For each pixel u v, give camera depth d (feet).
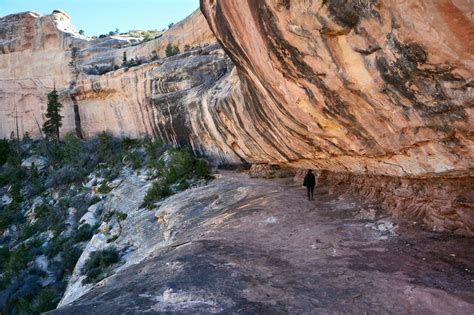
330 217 35.73
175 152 101.91
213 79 98.58
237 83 58.65
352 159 36.04
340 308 18.38
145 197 79.61
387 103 21.01
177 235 47.26
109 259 58.39
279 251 28.27
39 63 181.57
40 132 185.78
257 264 25.53
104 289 24.64
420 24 14.52
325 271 23.15
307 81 25.21
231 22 29.12
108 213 90.84
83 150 146.20
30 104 185.88
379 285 20.16
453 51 14.34
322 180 53.42
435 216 27.50
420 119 19.99
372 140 27.20
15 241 106.11
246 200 50.98
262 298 20.22
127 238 63.36
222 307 19.31
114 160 129.70
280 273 23.67
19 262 84.43
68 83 173.17
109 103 147.02
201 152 101.55
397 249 25.17
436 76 16.33
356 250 26.22
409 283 19.86
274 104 35.81
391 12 15.39
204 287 21.72
